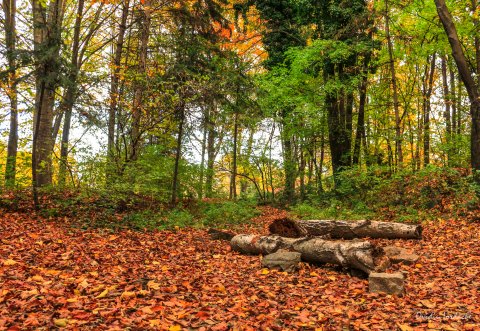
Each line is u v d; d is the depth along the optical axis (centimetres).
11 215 1073
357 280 675
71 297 498
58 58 1078
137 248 878
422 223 1199
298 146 2456
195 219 1391
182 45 1666
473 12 1588
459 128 2073
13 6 1728
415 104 2445
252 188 2978
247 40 2678
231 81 1625
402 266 755
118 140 1530
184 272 696
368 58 1883
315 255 763
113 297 518
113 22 2047
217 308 505
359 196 1605
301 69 1939
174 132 1700
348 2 1812
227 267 758
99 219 1134
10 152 1786
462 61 1366
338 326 465
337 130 2030
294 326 458
